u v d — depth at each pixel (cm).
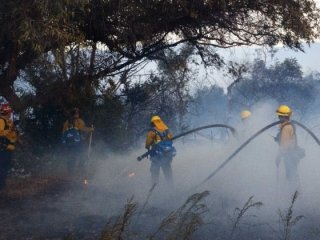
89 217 823
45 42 1264
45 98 1614
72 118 1409
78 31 1375
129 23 1529
